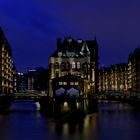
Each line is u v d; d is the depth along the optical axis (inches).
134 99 5728.3
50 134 2815.0
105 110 5275.6
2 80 7111.2
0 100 5093.5
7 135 2790.4
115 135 2783.0
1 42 7066.9
